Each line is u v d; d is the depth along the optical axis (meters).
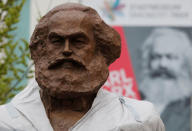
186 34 11.38
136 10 11.35
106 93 5.64
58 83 5.27
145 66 11.25
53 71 5.33
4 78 8.55
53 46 5.35
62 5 5.48
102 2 11.16
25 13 11.02
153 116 5.54
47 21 5.44
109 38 5.46
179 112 11.20
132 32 11.34
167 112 11.20
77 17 5.34
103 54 5.51
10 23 8.48
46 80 5.32
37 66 5.44
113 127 5.34
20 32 10.98
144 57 11.27
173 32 11.37
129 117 5.46
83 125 5.36
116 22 11.32
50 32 5.34
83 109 5.44
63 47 5.30
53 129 5.36
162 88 11.22
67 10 5.40
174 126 11.17
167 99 11.21
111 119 5.42
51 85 5.29
